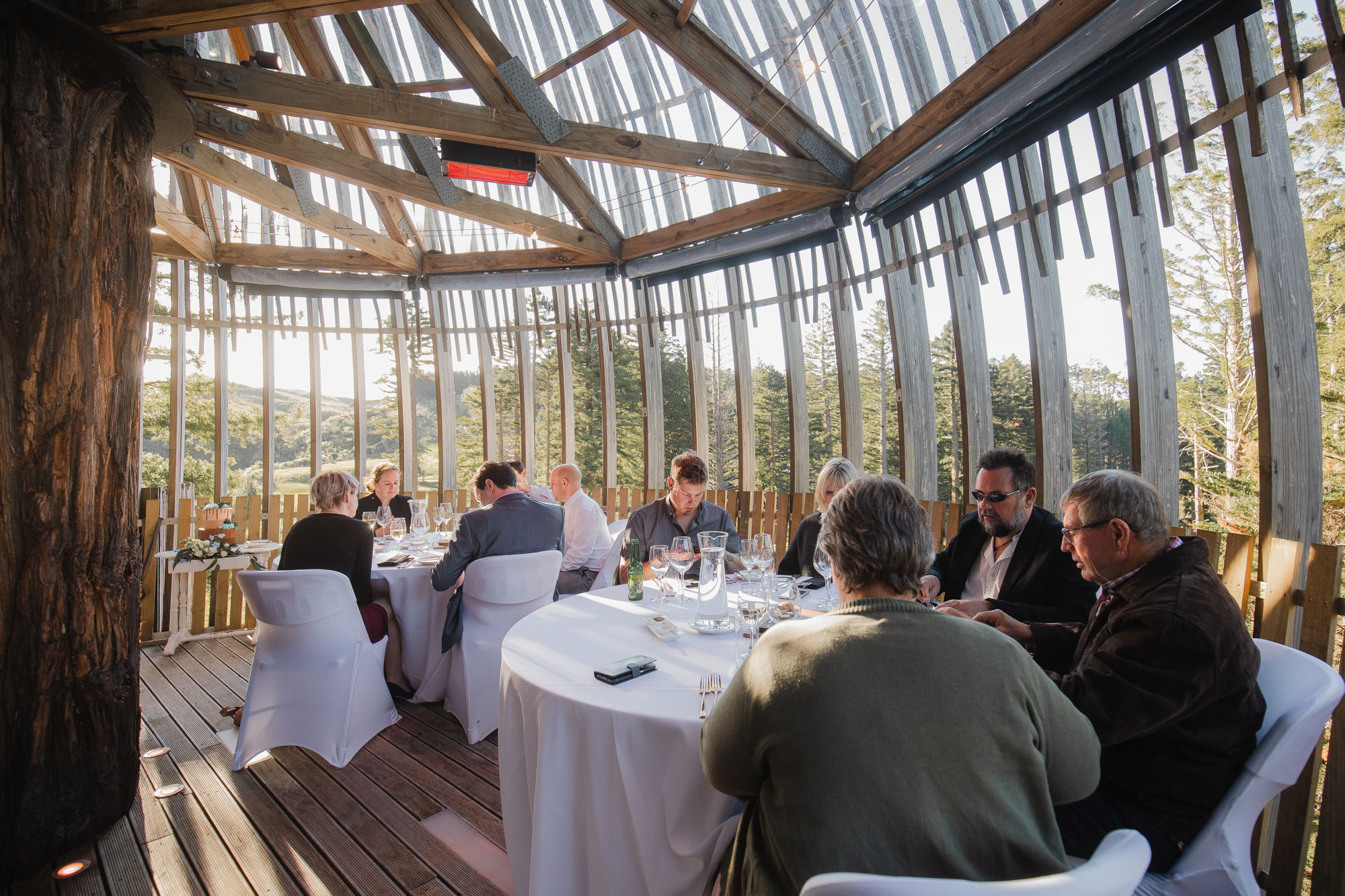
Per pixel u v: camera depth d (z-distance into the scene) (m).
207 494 11.49
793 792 0.95
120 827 2.32
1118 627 1.41
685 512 3.34
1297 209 2.30
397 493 5.27
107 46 2.42
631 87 4.51
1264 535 2.26
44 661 2.15
